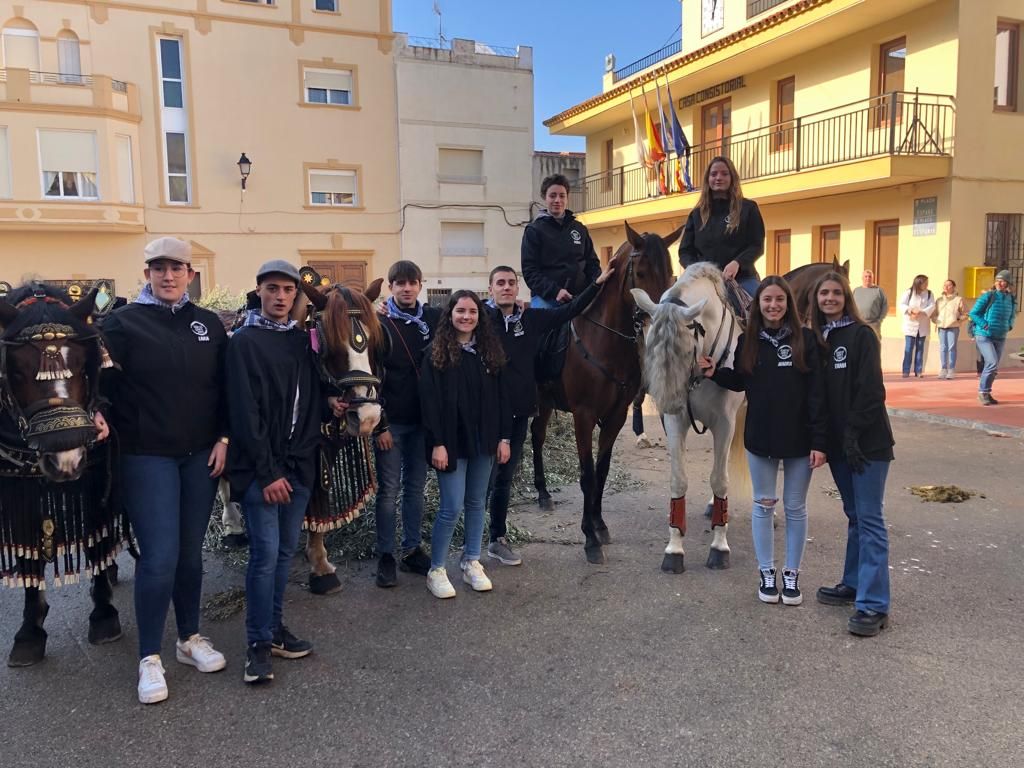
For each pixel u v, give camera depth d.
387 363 4.50
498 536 5.14
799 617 4.14
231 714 3.31
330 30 24.23
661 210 18.86
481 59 26.09
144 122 22.58
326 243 24.81
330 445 4.18
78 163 21.34
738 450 5.18
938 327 13.14
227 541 5.36
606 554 5.19
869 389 3.86
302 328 3.91
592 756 2.96
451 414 4.27
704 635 3.95
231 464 3.51
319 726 3.21
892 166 12.90
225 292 10.29
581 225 5.96
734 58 16.25
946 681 3.43
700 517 5.97
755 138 16.12
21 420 3.15
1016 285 14.05
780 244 17.12
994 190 13.61
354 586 4.73
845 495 4.18
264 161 23.86
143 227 22.73
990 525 5.58
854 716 3.18
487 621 4.19
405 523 4.89
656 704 3.31
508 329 4.67
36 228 21.00
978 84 13.27
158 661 3.51
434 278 26.25
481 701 3.38
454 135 26.00
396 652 3.86
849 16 13.84
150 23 22.36
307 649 3.83
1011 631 3.92
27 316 3.18
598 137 23.66
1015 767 2.82
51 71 21.70
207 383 3.51
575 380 5.11
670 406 4.14
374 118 25.03
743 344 4.25
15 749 3.08
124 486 3.42
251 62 23.45
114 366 3.31
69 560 3.69
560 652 3.81
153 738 3.14
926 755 2.90
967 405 10.34
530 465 7.26
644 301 4.36
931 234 13.61
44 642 3.86
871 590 3.90
